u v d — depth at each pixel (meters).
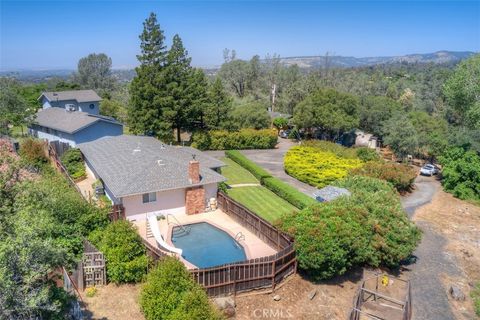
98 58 135.38
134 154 32.69
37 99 78.06
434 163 62.62
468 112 46.31
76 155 39.22
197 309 14.66
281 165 51.00
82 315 15.43
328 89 69.88
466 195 41.53
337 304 20.00
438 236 31.20
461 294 22.27
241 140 61.22
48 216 15.58
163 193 29.03
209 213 30.53
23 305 9.82
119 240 19.00
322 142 56.56
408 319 19.09
